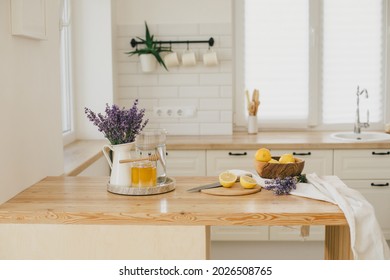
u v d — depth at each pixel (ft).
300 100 16.19
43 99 9.35
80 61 14.70
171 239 6.91
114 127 7.86
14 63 8.08
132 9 15.39
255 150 13.70
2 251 7.07
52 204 7.25
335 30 16.03
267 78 16.15
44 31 9.00
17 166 8.14
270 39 16.05
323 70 16.12
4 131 7.67
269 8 15.97
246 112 16.26
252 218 6.75
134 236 6.96
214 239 13.94
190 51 15.42
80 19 14.62
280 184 7.70
